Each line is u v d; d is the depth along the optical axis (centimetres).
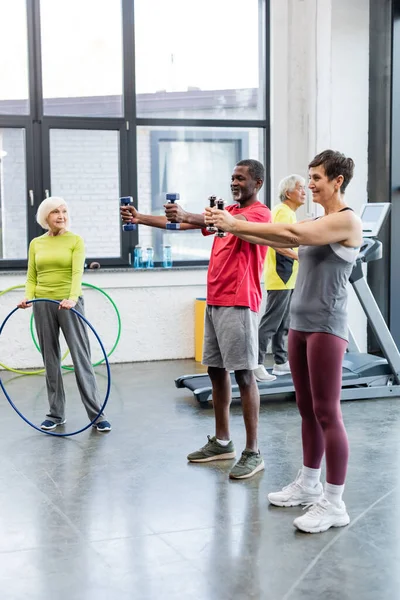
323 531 336
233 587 285
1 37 707
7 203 718
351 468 421
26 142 716
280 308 593
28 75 714
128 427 507
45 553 315
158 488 391
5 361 704
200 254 779
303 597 277
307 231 321
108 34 732
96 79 734
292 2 768
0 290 696
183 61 759
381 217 554
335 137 731
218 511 360
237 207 414
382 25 714
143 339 741
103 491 387
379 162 724
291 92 778
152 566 303
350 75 730
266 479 404
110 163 743
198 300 735
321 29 736
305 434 362
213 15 763
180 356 754
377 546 321
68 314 493
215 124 770
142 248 759
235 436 483
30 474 414
